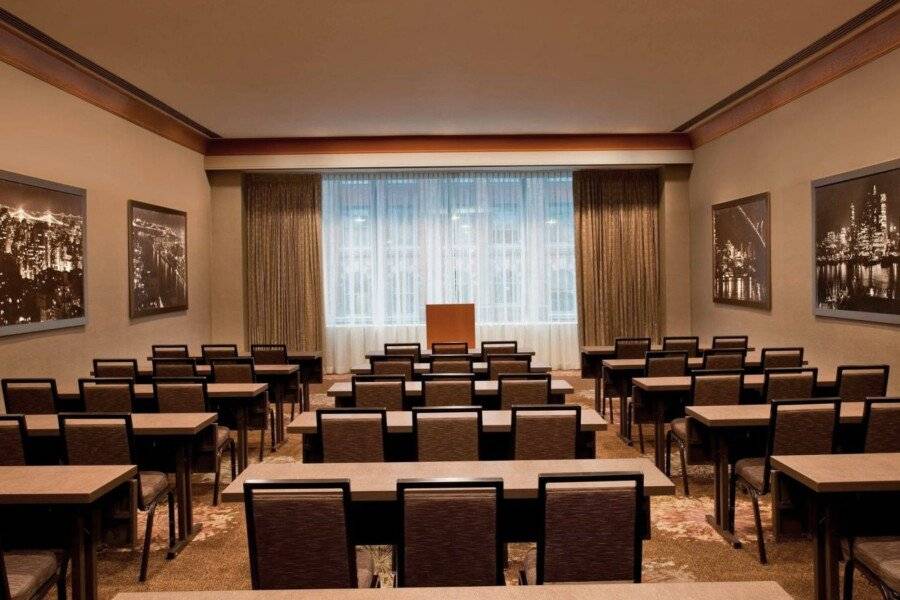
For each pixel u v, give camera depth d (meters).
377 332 11.23
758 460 4.10
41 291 6.12
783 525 3.05
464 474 2.89
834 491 2.63
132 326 7.94
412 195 11.21
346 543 2.28
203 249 10.24
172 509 4.02
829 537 2.72
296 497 2.27
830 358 6.87
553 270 11.27
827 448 3.66
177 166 9.33
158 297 8.57
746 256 8.69
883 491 2.79
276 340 11.01
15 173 5.79
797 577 3.57
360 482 2.79
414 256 11.22
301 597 1.79
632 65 6.91
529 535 2.92
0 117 5.69
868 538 2.77
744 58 6.74
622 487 2.27
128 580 3.67
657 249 11.15
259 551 2.29
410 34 5.92
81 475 2.87
